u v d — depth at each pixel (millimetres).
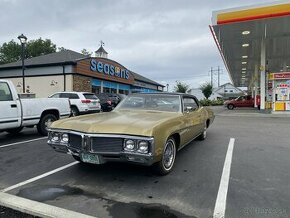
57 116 9922
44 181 4828
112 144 4324
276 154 6738
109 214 3594
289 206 3795
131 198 4090
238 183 4688
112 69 31453
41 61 25859
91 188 4480
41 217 3555
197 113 7035
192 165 5766
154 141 4285
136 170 5352
